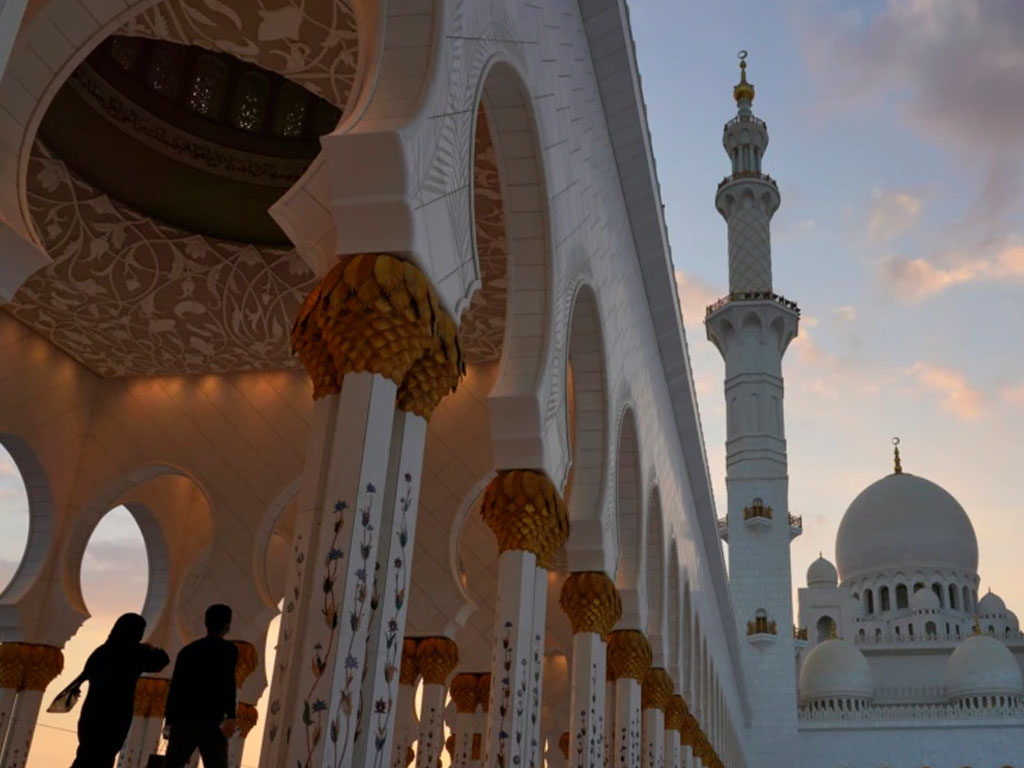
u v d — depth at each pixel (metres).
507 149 7.58
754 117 42.28
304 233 5.56
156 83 10.77
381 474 4.98
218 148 11.21
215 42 8.11
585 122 9.55
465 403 13.60
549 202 7.71
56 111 9.91
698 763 19.38
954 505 49.84
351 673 4.59
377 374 5.07
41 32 6.47
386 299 5.07
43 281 11.27
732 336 39.12
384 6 5.62
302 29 7.77
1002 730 36.62
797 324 39.25
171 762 4.78
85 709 4.84
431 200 5.44
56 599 12.16
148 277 11.62
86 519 12.78
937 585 48.03
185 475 13.23
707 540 21.38
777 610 36.19
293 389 13.50
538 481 7.61
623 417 11.61
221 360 13.26
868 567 49.41
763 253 39.72
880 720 37.41
